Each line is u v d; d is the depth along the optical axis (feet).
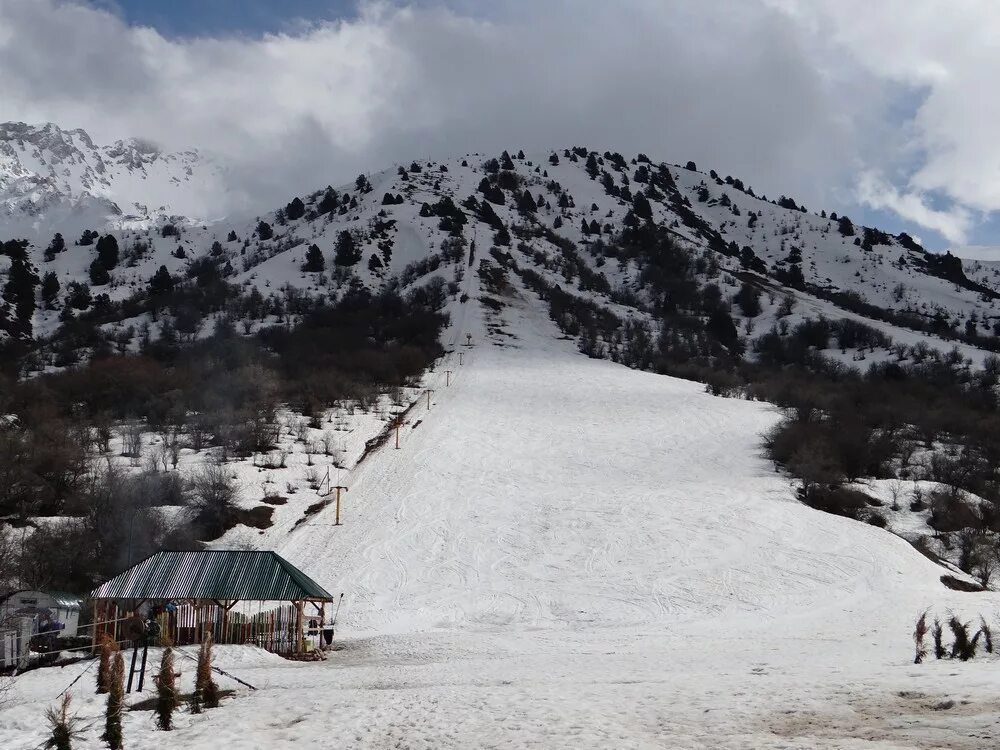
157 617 120.06
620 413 362.74
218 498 203.21
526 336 543.80
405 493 238.48
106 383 324.19
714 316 620.49
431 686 78.13
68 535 168.04
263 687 82.89
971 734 43.70
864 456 279.49
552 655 111.55
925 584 174.19
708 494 240.73
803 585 172.14
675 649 113.80
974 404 416.05
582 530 208.13
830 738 45.65
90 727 58.85
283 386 351.87
